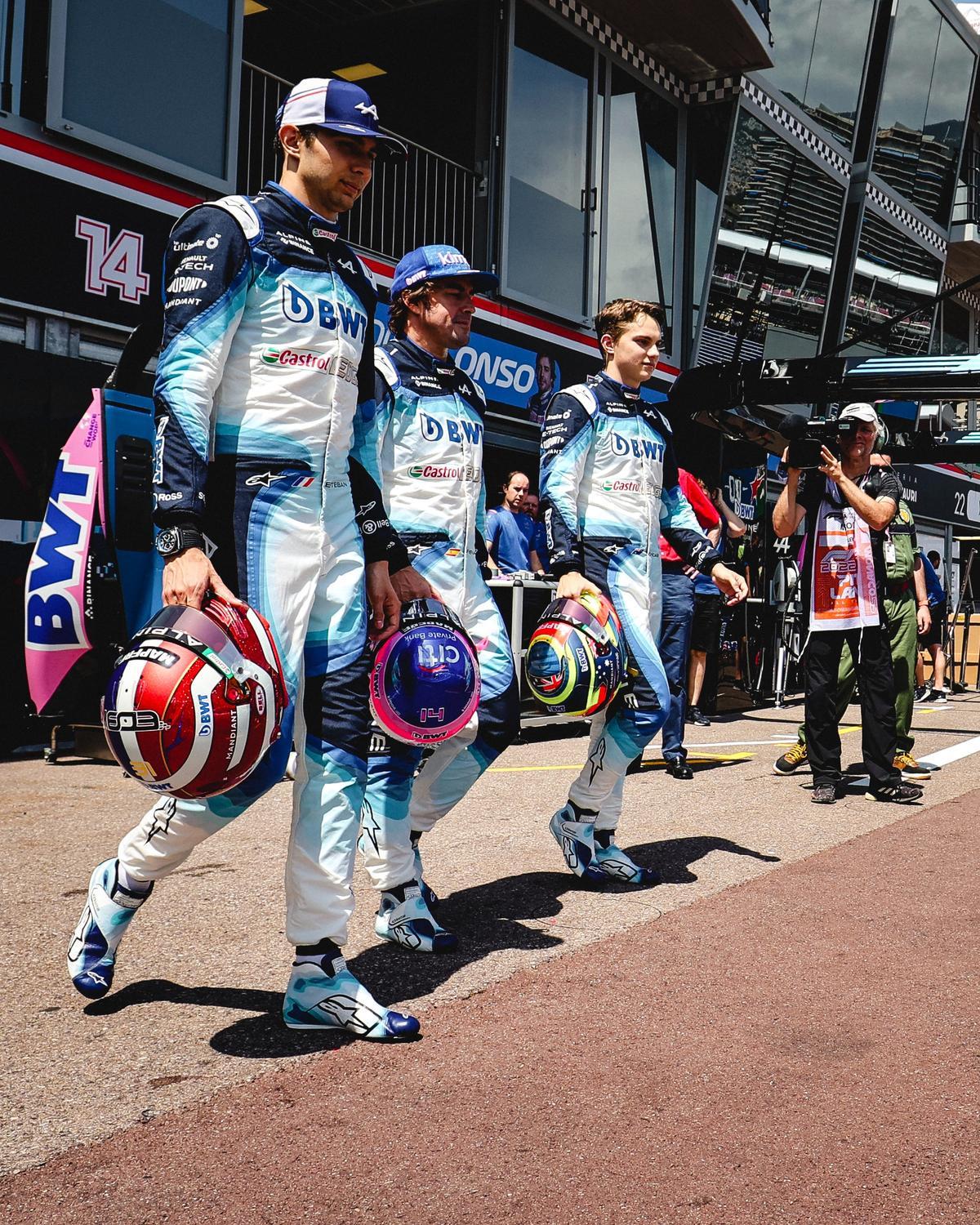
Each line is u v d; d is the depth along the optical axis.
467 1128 1.97
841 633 5.38
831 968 2.87
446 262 3.19
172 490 2.16
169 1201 1.72
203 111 7.73
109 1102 2.06
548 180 11.22
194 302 2.21
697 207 13.23
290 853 2.41
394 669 2.86
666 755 6.25
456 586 3.22
